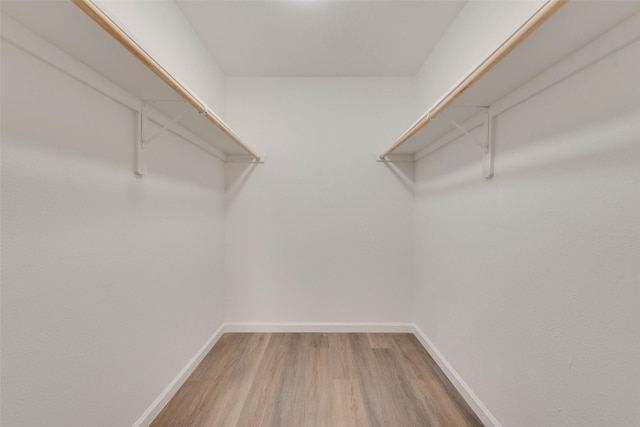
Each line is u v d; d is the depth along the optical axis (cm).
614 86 80
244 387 172
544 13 72
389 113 254
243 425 142
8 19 75
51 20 75
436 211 207
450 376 179
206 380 179
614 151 80
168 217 158
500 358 130
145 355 138
